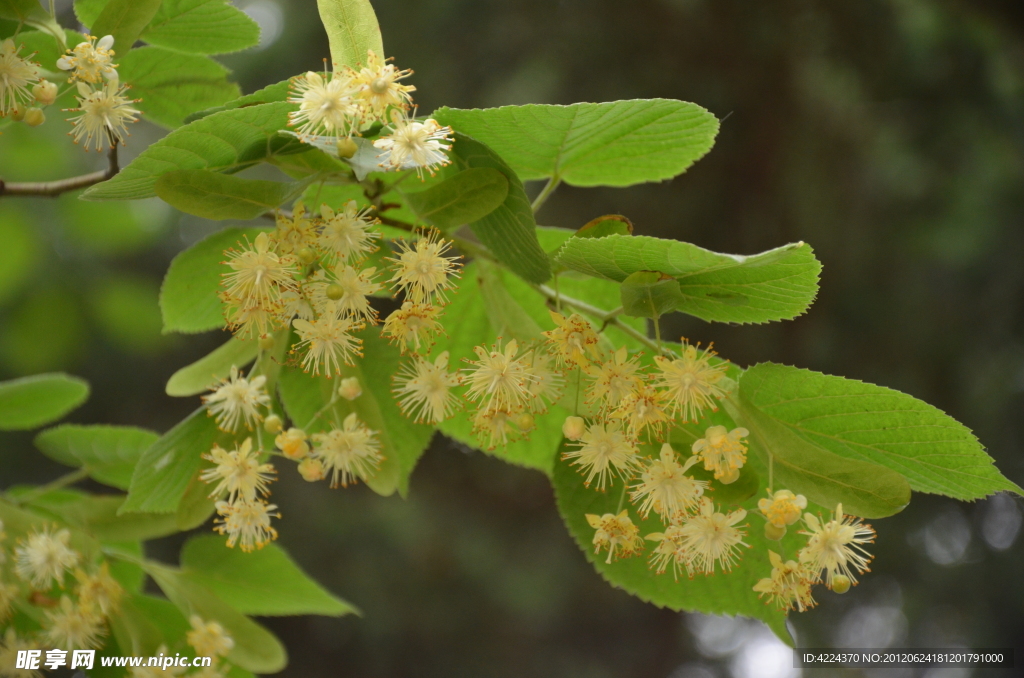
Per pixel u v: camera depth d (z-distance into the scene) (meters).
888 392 0.44
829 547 0.44
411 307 0.45
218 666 0.48
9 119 0.46
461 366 0.50
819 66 1.45
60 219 0.84
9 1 0.46
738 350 1.48
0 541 0.47
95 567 0.48
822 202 1.54
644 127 0.46
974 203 1.52
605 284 0.50
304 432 0.45
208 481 0.46
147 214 1.23
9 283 0.84
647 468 0.45
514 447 0.50
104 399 1.65
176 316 0.49
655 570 0.47
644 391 0.45
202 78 0.49
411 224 0.48
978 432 1.58
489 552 1.83
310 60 1.48
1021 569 1.67
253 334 0.46
